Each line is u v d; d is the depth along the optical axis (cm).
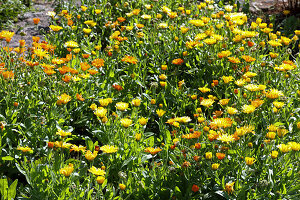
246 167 269
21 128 321
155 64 441
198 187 248
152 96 387
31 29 604
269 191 253
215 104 395
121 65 442
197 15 522
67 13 540
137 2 582
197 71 422
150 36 464
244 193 248
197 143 262
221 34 475
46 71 333
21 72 366
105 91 379
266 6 689
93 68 410
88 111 375
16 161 287
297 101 364
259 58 427
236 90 358
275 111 306
